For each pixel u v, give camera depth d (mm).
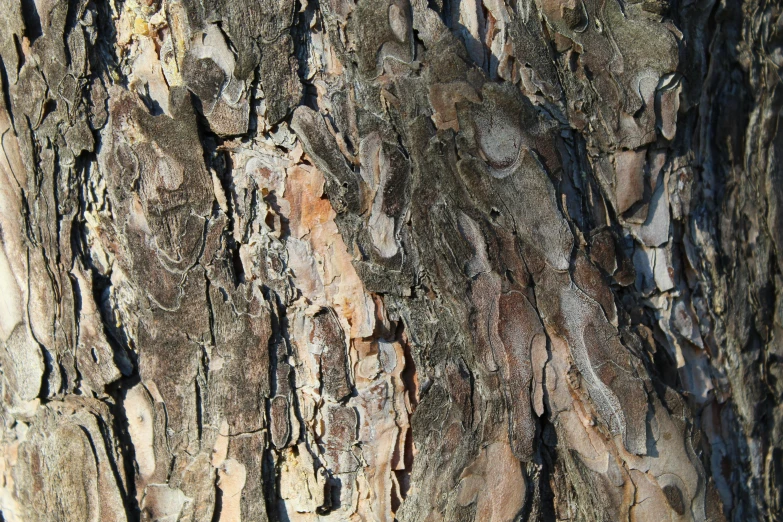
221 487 577
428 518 553
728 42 672
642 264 604
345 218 559
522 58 562
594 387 550
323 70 557
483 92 544
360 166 554
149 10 562
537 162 547
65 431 591
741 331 667
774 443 698
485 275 546
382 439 580
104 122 572
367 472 581
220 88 557
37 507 607
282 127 560
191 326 573
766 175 702
